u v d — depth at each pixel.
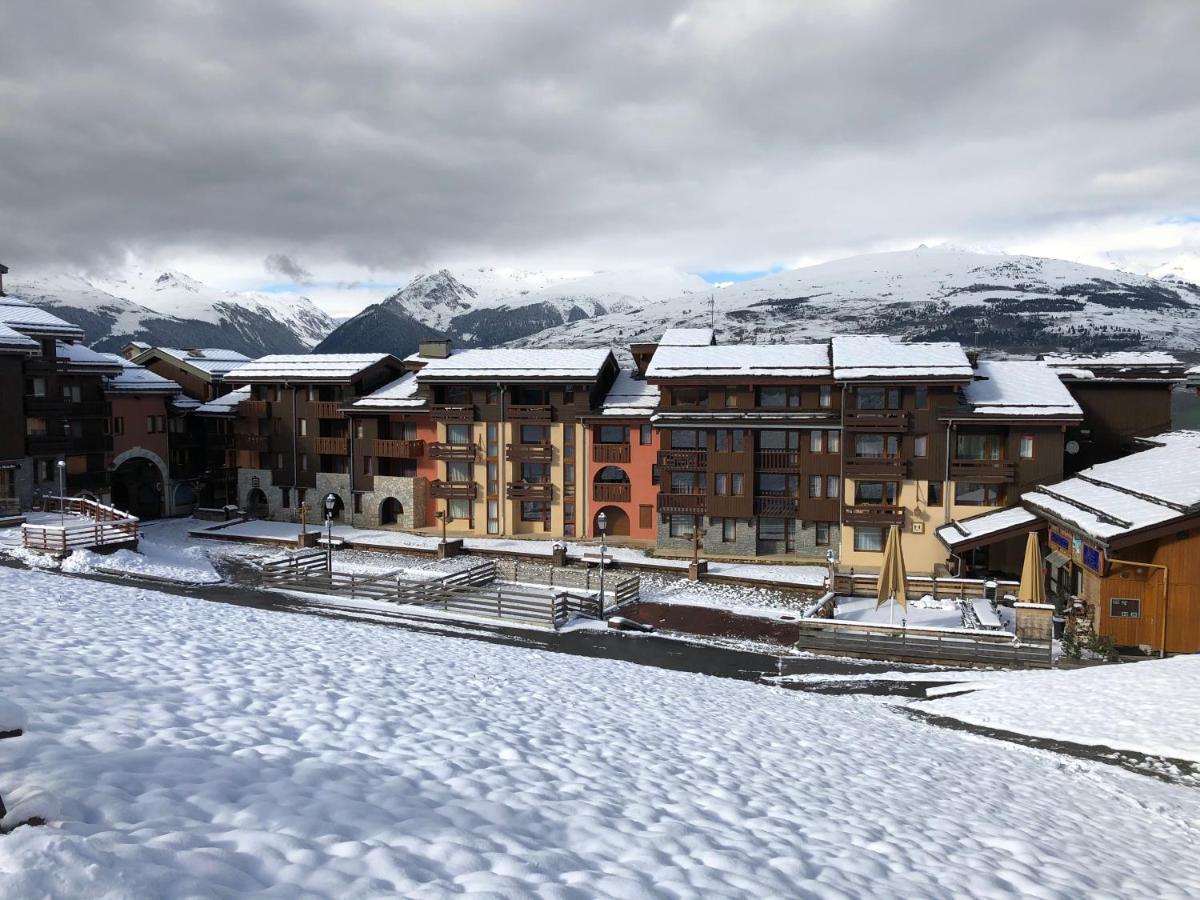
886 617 34.75
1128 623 31.05
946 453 45.66
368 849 6.18
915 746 16.02
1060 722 19.36
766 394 49.69
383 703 12.65
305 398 61.38
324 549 52.28
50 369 53.34
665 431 50.44
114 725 8.89
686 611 37.38
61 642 13.86
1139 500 33.56
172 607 21.27
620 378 60.22
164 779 7.19
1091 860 9.73
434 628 32.22
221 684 12.27
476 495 57.06
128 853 5.21
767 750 13.45
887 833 9.45
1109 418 48.19
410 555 50.94
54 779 6.45
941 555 46.44
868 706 21.81
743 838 8.32
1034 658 28.22
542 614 34.59
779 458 48.84
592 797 9.05
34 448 52.00
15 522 45.66
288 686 12.81
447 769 9.25
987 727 19.67
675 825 8.38
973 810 11.35
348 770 8.59
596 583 42.94
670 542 50.78
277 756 8.72
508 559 50.09
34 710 8.97
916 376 44.75
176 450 64.44
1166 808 13.85
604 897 6.05
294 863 5.72
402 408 57.91
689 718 15.59
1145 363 49.09
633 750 12.08
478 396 56.78
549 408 55.19
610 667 22.47
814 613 33.34
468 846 6.61
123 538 42.84
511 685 16.50
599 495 54.94
